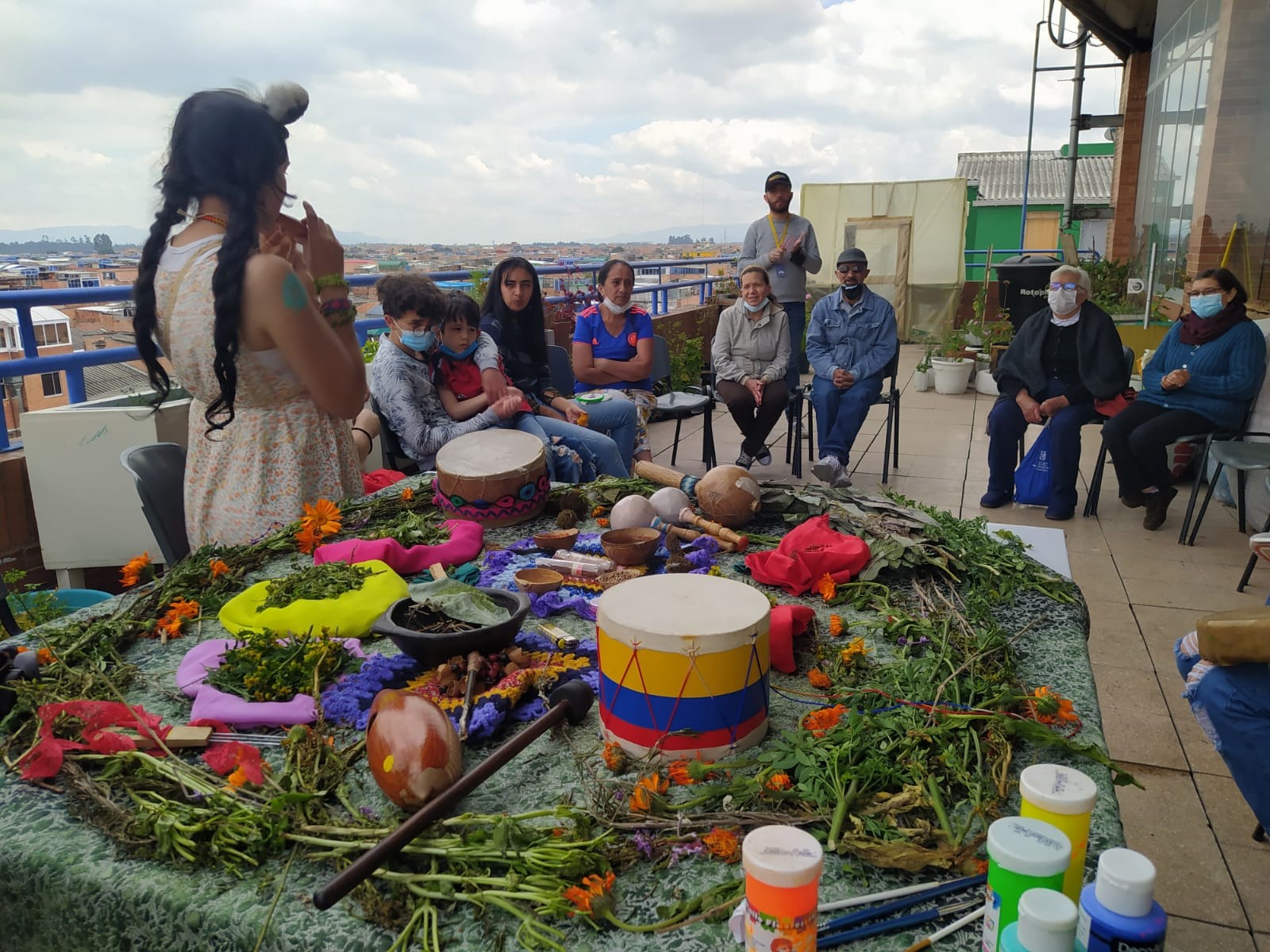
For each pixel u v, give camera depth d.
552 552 2.13
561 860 0.98
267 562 2.09
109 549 3.54
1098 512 5.28
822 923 0.92
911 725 1.24
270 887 1.00
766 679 1.27
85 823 1.12
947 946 0.90
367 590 1.73
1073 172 12.43
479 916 0.95
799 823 1.06
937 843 1.02
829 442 5.95
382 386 3.75
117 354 3.87
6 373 3.49
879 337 5.95
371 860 0.95
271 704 1.37
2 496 3.53
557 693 1.33
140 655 1.63
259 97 1.98
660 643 1.18
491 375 3.94
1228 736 2.03
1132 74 11.41
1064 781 0.85
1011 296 8.33
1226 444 4.57
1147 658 3.40
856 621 1.72
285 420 2.21
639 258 8.99
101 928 1.03
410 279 3.63
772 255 7.62
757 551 2.13
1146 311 7.67
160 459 2.59
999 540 2.49
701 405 5.96
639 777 1.18
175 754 1.27
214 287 1.89
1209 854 2.30
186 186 1.93
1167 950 1.98
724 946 0.90
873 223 12.88
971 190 22.31
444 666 1.44
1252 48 6.62
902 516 2.15
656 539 2.03
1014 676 1.47
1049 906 0.71
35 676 1.46
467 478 2.29
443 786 1.07
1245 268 6.70
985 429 7.43
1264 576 4.21
